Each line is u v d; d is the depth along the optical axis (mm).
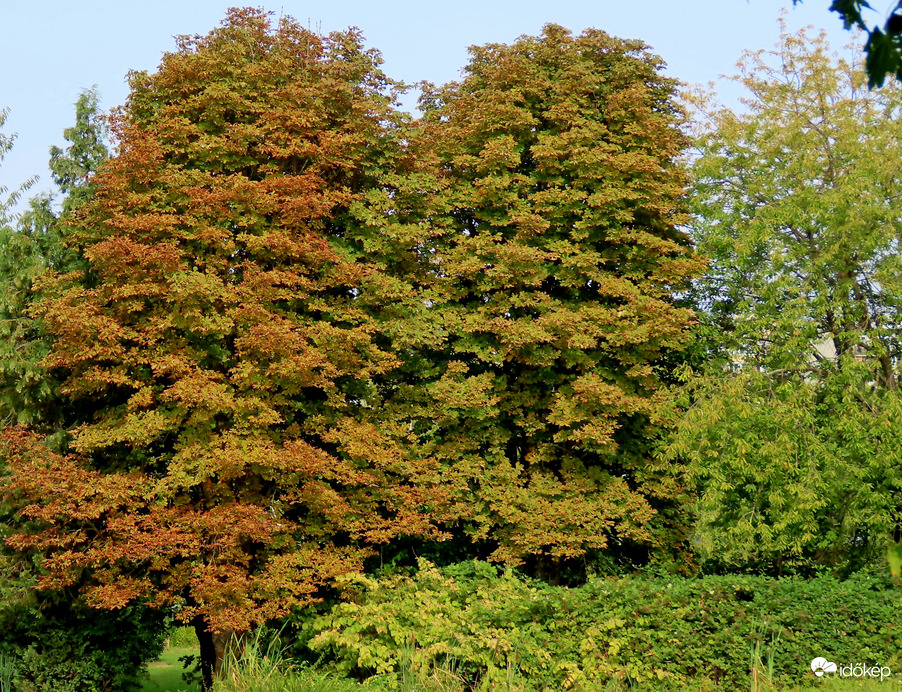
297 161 19609
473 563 16734
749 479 18125
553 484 19219
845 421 16781
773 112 19719
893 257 17891
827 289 18219
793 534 17500
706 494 17500
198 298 17031
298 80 19219
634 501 19016
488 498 18906
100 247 16766
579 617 14727
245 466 17562
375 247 19219
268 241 17516
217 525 16031
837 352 19141
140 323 17453
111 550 16156
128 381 17234
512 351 19578
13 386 19672
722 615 14312
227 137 18844
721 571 19281
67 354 17469
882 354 17812
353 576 16109
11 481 17375
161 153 17875
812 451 17219
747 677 13688
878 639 13922
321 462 16906
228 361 18172
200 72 18703
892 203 17781
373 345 18547
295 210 17719
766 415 17422
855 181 17516
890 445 16609
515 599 14766
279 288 17953
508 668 13758
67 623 18625
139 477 17125
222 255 18031
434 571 15695
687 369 18953
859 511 17094
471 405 18641
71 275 18312
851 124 18266
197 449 16906
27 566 18453
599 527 18516
